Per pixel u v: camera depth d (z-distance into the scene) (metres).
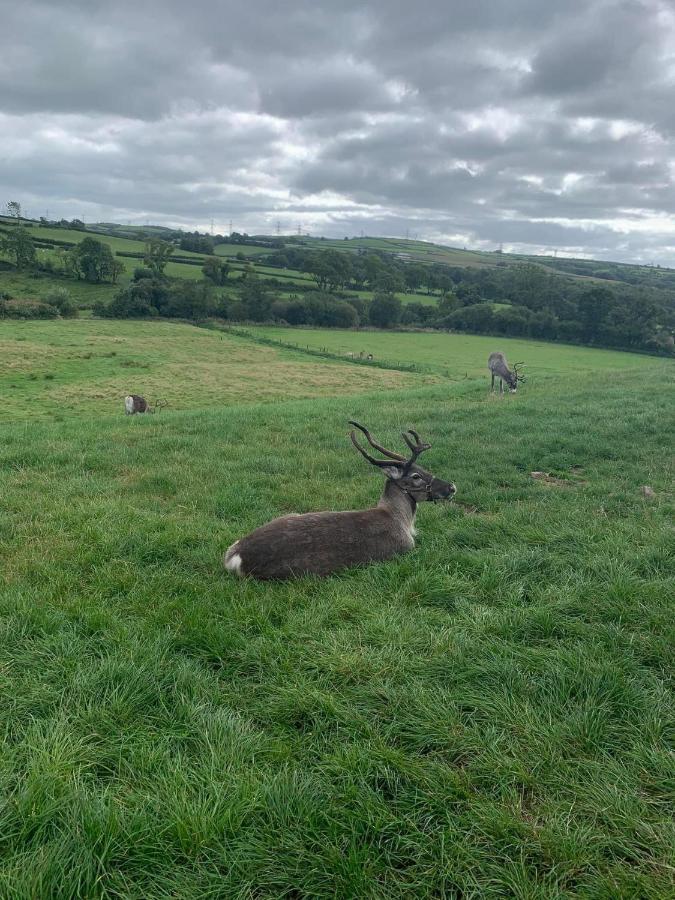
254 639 4.47
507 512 7.64
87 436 13.07
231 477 9.32
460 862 2.64
